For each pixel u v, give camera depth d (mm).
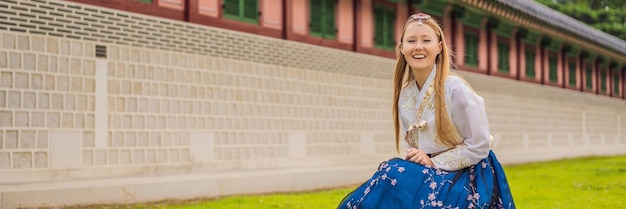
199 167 10516
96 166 9094
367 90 14367
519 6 17828
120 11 9398
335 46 13758
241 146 11250
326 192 10516
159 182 8711
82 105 8945
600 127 26797
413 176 3523
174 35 10133
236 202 8688
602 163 16578
